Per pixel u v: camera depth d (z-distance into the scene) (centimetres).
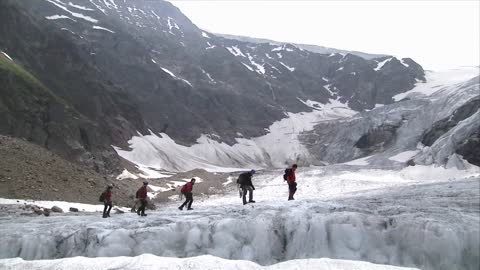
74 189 2745
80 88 6569
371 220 1522
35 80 4834
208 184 5191
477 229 1425
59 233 1534
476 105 6812
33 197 2361
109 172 4919
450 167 5322
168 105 10150
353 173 5916
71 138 4438
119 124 7281
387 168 6175
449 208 1833
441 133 6981
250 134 11325
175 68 12425
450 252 1389
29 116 4144
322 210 1677
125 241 1486
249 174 1934
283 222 1551
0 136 3020
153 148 7550
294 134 11338
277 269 1048
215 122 10981
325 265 1051
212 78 13288
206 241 1515
